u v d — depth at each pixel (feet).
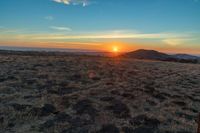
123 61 176.76
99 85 62.39
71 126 31.35
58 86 56.85
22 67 88.22
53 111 37.11
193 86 73.61
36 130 29.53
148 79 81.87
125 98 48.75
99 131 30.37
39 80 62.64
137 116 37.09
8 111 35.19
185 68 149.89
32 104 39.58
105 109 40.14
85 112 37.42
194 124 35.32
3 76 65.36
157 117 37.14
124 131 31.01
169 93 57.98
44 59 134.72
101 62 147.33
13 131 28.91
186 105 47.62
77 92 51.80
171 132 31.58
